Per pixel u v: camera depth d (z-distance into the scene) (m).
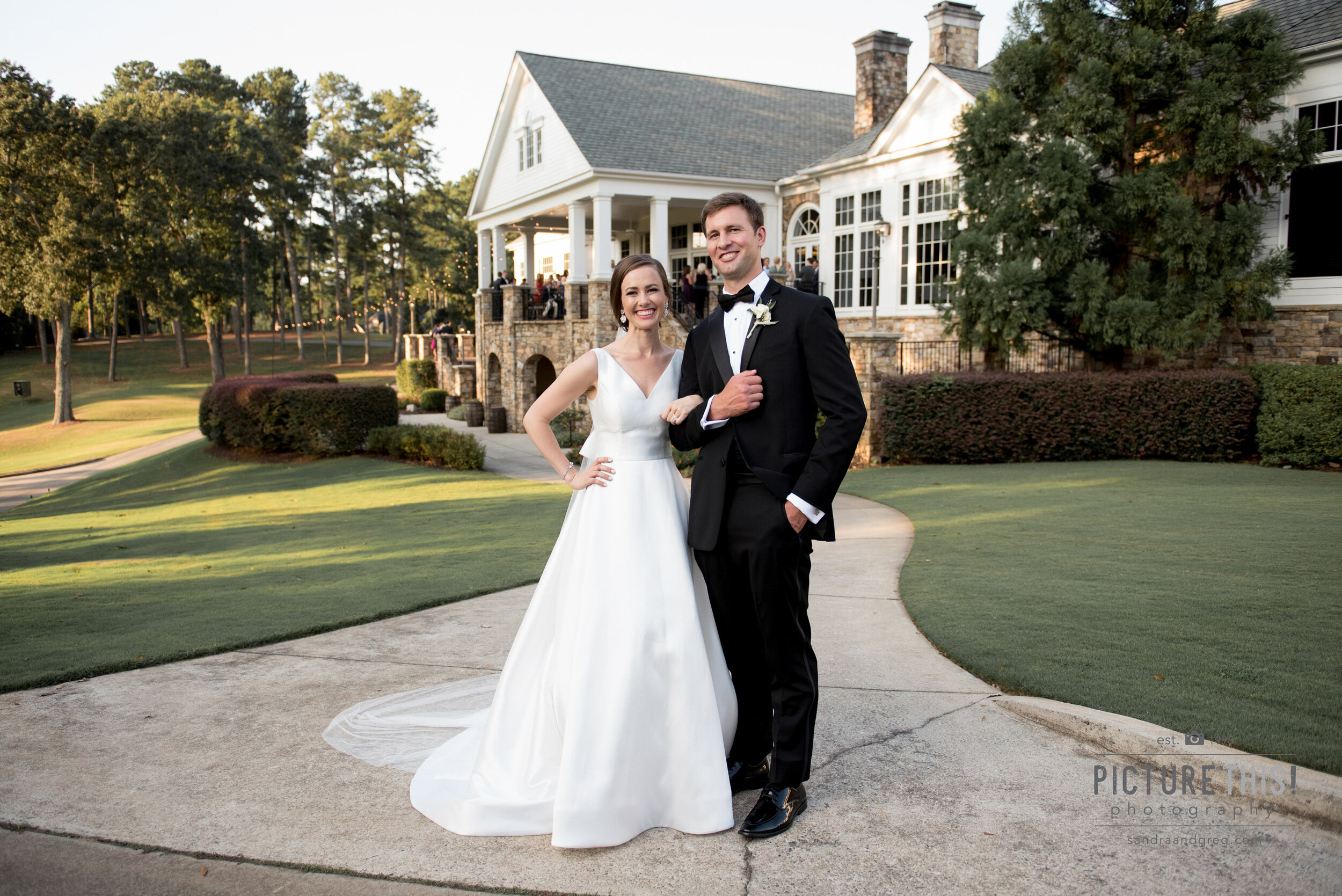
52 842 2.64
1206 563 6.04
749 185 22.14
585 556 2.90
